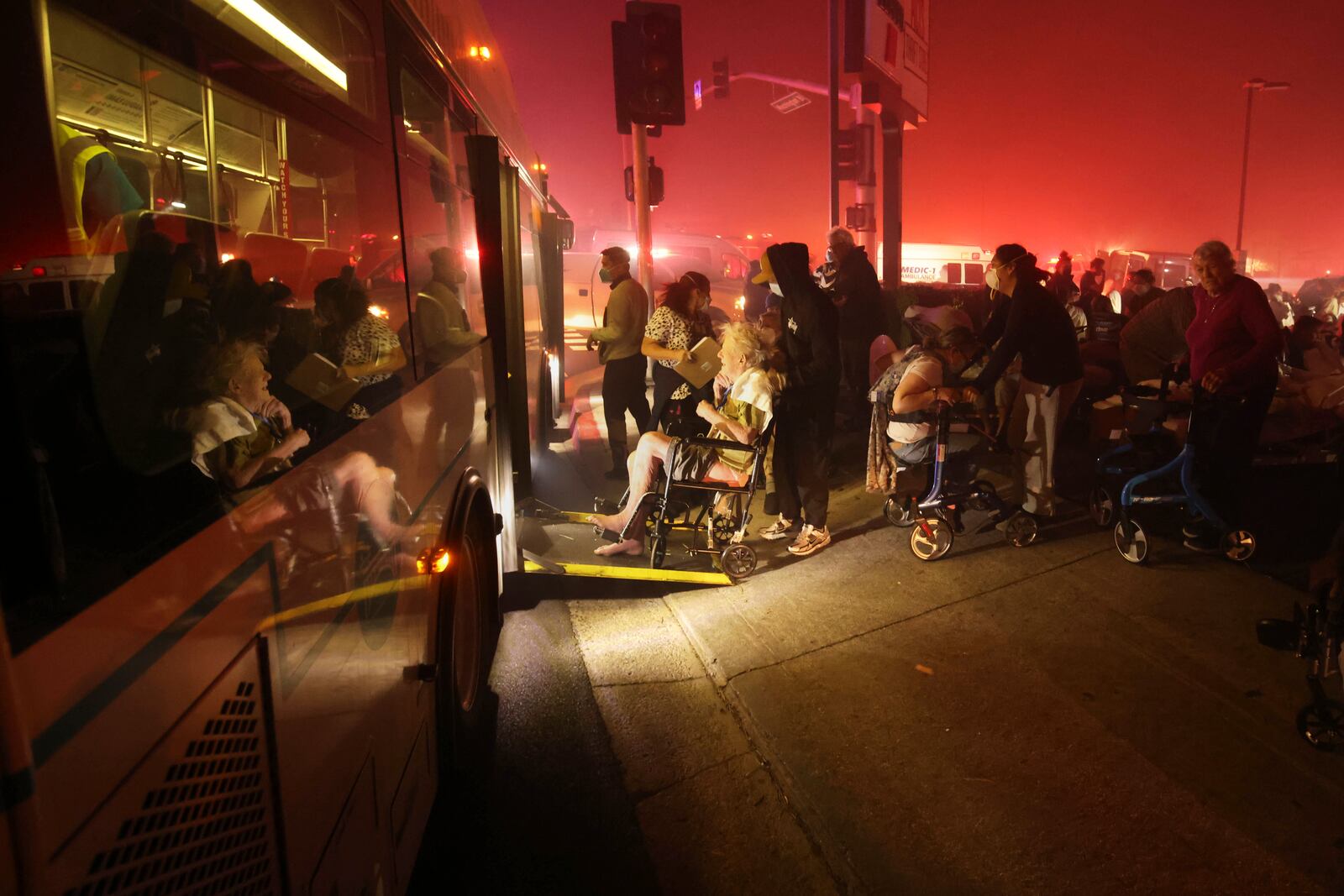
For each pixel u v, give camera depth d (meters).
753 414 5.23
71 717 1.02
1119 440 5.97
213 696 1.35
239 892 1.39
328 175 3.19
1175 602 4.56
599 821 3.27
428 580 3.04
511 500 5.31
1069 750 3.43
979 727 3.63
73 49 1.54
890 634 4.50
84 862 1.03
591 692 4.23
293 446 1.79
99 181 1.82
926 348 5.36
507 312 6.06
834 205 14.27
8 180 1.20
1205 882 2.74
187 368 1.63
